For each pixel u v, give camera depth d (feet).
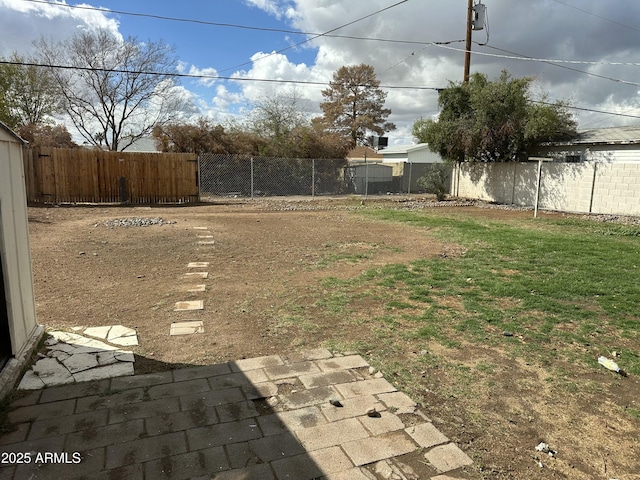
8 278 9.78
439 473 7.16
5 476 6.77
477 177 67.46
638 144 51.93
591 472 7.39
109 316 14.17
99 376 10.07
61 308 14.80
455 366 11.16
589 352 12.20
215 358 11.28
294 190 71.67
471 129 60.03
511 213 49.93
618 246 28.30
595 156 55.98
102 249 24.67
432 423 8.63
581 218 45.29
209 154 65.87
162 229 32.42
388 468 7.23
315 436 8.04
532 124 55.57
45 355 11.04
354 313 14.94
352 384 10.07
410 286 18.29
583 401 9.70
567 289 17.95
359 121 121.80
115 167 50.60
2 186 9.61
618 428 8.71
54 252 23.41
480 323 14.15
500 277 19.85
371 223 39.06
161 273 19.81
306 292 17.31
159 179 52.65
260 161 68.59
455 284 18.67
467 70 61.46
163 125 73.10
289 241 29.01
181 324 13.62
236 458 7.38
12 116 75.25
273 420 8.52
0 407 8.66
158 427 8.20
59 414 8.53
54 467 7.03
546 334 13.41
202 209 48.42
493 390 10.03
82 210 44.19
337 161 74.84
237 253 24.63
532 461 7.61
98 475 6.88
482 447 7.95
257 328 13.44
